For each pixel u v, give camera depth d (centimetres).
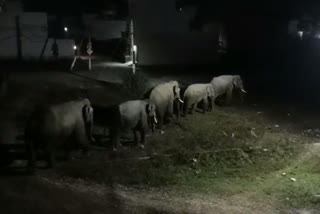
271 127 1952
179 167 1423
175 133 1764
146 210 1041
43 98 1978
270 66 3594
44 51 3116
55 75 2547
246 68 3481
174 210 1069
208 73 3128
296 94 2652
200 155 1495
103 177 1270
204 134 1731
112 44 4106
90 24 4316
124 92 2212
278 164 1510
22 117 1686
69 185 1147
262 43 4056
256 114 2150
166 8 3353
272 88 2794
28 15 3033
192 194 1223
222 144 1633
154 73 2947
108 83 2412
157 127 1806
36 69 2700
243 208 1146
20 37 3038
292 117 2144
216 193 1248
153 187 1252
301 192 1286
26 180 1104
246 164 1495
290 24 4378
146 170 1356
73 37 4094
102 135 1639
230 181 1354
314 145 1720
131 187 1230
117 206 1041
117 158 1441
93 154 1455
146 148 1565
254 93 2633
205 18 3875
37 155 1376
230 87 2289
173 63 3441
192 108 2064
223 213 1091
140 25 3303
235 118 2025
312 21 4434
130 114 1509
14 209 896
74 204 995
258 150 1612
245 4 4006
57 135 1252
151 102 1664
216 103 2331
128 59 3312
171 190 1241
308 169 1482
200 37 3506
